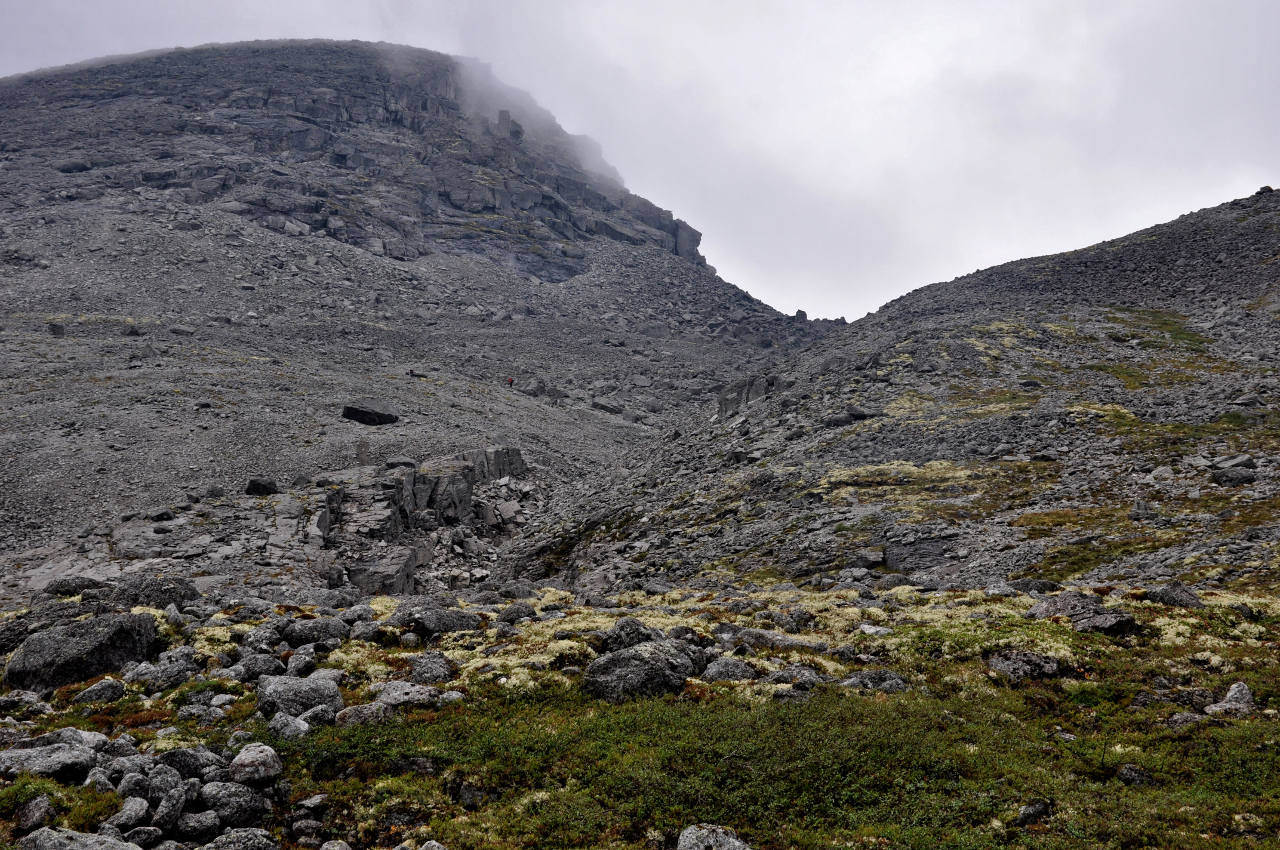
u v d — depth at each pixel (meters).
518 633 29.78
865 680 24.98
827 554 52.81
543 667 25.84
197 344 159.38
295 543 71.81
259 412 119.19
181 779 17.66
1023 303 147.25
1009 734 21.72
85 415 104.62
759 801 18.66
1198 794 18.30
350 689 24.72
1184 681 24.36
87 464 88.06
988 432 74.19
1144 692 23.55
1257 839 16.45
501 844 17.25
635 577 60.28
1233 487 49.47
